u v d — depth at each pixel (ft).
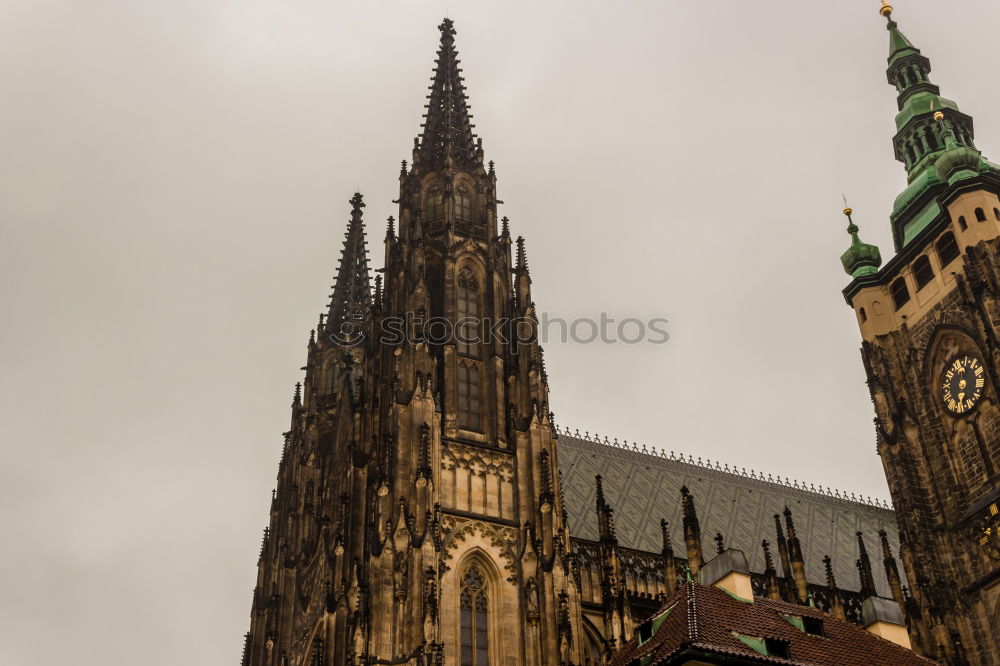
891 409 435.12
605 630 327.88
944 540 405.80
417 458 327.88
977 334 409.69
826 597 396.37
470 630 313.53
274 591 405.18
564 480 420.77
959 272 425.28
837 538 469.16
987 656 379.96
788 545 378.94
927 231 440.04
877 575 451.12
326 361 468.34
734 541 433.07
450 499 332.60
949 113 481.87
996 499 390.21
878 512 504.84
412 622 297.53
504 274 394.32
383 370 365.61
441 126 442.09
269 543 426.92
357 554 333.42
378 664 290.56
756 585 387.14
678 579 364.99
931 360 432.25
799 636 218.59
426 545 308.19
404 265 382.42
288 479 444.96
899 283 456.04
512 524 333.83
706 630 204.95
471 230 404.57
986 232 416.26
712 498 458.09
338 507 363.35
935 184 453.17
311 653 350.43
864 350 455.63
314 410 450.71
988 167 447.83
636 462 458.50
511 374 365.81
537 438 348.38
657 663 197.06
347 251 519.60
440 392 356.59
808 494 495.41
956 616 390.01
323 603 351.67
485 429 355.77
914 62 504.02
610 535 345.10
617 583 334.24
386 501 319.27
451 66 463.42
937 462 418.92
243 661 402.52
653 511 428.56
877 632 288.71
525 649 311.06
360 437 359.05
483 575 324.60
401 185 415.44
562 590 315.17
